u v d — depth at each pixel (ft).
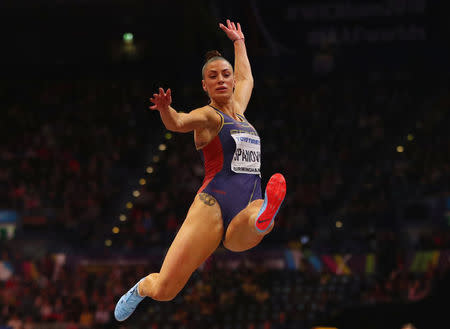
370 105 85.92
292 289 57.47
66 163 75.87
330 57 88.28
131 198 72.28
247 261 61.77
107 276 61.87
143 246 64.75
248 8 86.02
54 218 67.72
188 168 76.18
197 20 86.22
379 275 59.26
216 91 15.16
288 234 63.93
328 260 61.16
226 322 54.44
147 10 84.99
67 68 96.32
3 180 72.54
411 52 88.17
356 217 66.03
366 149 78.13
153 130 85.71
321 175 72.84
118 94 91.71
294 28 88.17
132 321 57.67
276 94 88.43
